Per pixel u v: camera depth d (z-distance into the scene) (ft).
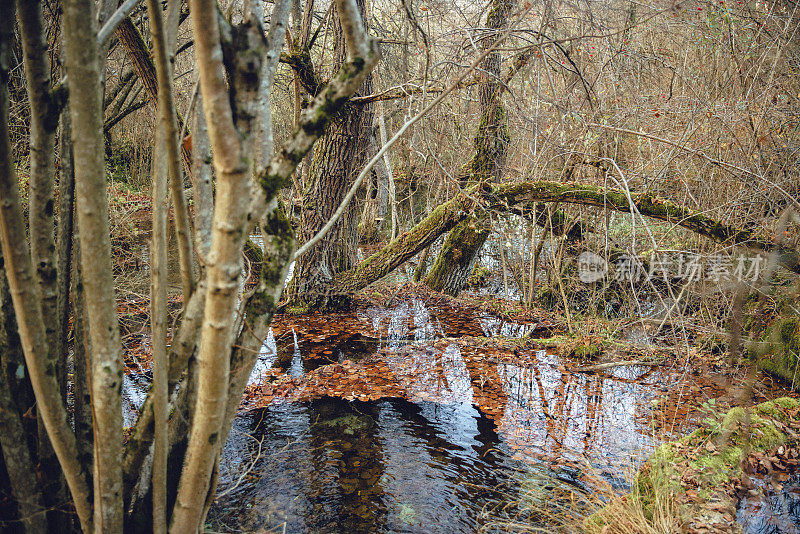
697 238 23.18
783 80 19.75
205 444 5.68
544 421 14.97
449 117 26.99
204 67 4.50
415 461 12.66
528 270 30.01
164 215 5.74
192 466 5.77
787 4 18.78
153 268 5.68
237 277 5.16
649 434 14.11
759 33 18.39
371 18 25.84
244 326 6.50
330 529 10.02
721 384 17.42
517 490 11.46
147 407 6.43
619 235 25.49
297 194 25.16
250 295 6.52
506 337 22.62
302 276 25.55
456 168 28.25
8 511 6.51
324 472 12.05
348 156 23.97
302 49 21.03
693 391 16.97
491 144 25.18
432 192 34.55
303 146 5.80
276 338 22.22
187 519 6.07
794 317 17.28
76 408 6.79
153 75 14.60
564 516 10.36
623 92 21.66
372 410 15.48
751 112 18.76
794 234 17.08
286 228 6.62
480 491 11.41
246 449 13.01
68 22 4.53
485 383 17.75
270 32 6.65
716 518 9.39
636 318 22.43
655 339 21.44
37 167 5.91
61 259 7.01
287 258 6.61
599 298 24.89
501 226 27.55
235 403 6.52
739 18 19.07
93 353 5.46
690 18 20.44
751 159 18.58
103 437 5.60
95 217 5.11
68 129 6.93
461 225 28.96
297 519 10.30
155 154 5.85
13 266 5.03
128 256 24.77
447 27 21.22
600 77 21.95
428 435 14.02
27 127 18.19
